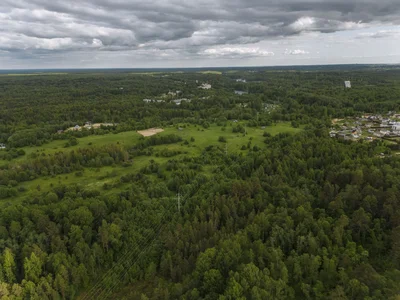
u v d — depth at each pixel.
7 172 127.56
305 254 72.31
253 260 72.75
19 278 76.88
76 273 78.00
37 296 70.12
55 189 112.94
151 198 103.81
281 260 72.62
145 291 76.81
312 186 100.25
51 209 94.00
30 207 96.06
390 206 81.56
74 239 85.00
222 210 92.00
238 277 65.62
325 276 70.19
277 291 64.88
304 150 128.38
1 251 79.25
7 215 90.38
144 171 129.75
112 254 86.00
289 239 78.69
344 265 71.25
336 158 116.12
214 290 68.25
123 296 76.56
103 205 96.69
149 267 80.69
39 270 75.38
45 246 83.44
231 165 125.88
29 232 85.06
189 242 84.06
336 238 76.88
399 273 66.94
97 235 89.00
